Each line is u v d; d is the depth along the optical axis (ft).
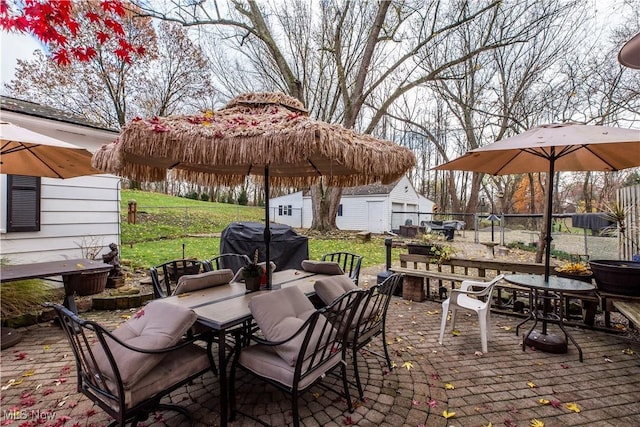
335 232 48.29
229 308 7.50
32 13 8.26
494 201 89.40
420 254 16.92
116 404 5.35
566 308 13.50
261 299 7.04
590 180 58.23
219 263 16.67
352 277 12.55
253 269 9.15
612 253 26.68
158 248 31.42
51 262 13.10
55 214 16.43
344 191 64.03
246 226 18.12
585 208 48.62
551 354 10.30
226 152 6.31
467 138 51.62
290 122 6.59
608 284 11.69
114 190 18.94
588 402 7.70
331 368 6.91
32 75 42.75
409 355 10.17
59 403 7.35
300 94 36.83
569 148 10.87
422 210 74.28
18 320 11.99
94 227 18.01
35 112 15.72
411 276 16.42
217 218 60.59
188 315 6.30
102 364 5.56
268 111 8.43
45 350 10.17
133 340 5.93
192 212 61.77
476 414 7.18
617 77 22.16
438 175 94.94
